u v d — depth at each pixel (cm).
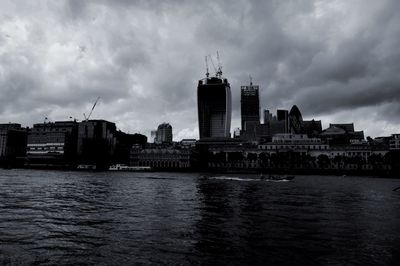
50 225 4169
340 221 4550
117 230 3900
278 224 4294
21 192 8400
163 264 2695
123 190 9600
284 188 10769
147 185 11969
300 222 4450
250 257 2875
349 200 7244
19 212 5156
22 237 3525
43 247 3156
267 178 18000
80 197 7488
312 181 16100
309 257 2886
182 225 4206
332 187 11538
